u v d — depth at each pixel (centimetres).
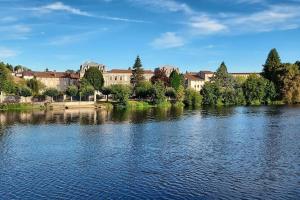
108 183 5294
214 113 15638
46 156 6944
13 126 10912
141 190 5006
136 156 6938
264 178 5516
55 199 4678
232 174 5725
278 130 10075
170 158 6769
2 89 17562
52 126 11006
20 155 7031
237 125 11281
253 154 7062
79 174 5728
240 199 4684
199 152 7275
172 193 4897
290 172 5819
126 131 10044
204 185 5209
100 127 10850
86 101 19462
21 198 4712
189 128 10650
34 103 17525
